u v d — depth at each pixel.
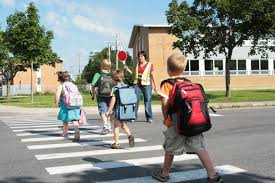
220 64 50.44
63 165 7.92
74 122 10.97
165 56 50.38
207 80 50.19
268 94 32.41
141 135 11.97
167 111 5.96
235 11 26.41
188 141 5.94
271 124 13.87
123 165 7.82
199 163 7.80
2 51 32.91
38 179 6.88
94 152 9.23
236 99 27.41
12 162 8.31
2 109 25.12
